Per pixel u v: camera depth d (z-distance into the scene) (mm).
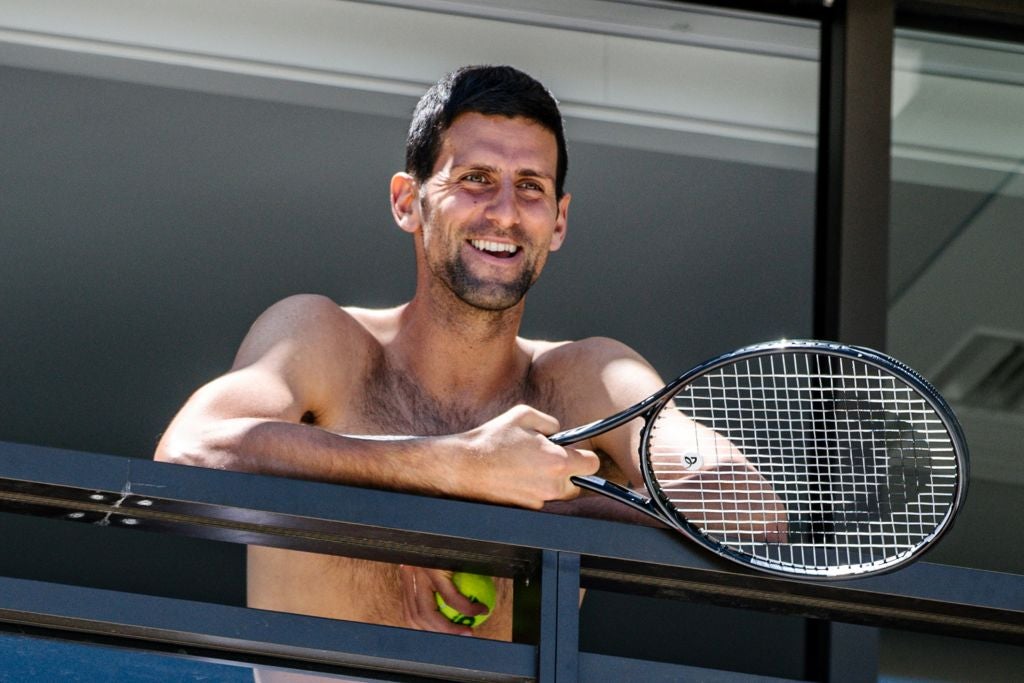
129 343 17375
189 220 16609
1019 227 10828
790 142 13680
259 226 16734
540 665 5832
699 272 17219
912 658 10281
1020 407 10977
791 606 6586
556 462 6340
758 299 17469
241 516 5852
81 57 13633
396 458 6414
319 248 17031
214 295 17250
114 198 16297
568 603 5965
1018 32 10820
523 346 9508
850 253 9875
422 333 9023
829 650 8898
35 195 16203
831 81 10352
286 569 8594
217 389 7984
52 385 17438
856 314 9781
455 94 8773
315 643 5633
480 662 5805
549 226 8773
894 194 10781
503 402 9180
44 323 17062
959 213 10797
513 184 8695
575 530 6070
